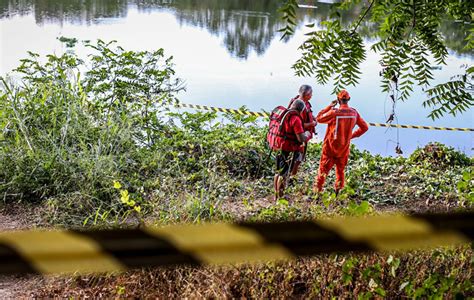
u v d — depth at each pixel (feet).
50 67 34.96
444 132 40.60
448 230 2.42
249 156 31.17
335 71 6.25
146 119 32.78
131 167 26.50
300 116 24.06
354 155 36.09
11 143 26.71
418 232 2.36
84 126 28.53
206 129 34.50
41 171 24.12
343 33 6.15
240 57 73.00
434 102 6.57
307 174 31.27
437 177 31.94
